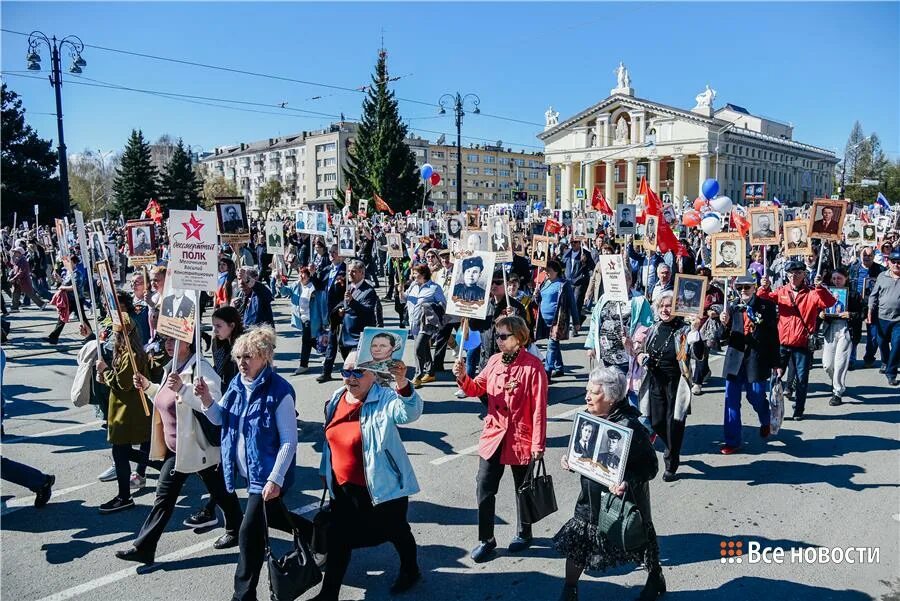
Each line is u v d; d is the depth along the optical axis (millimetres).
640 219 15117
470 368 8938
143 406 5637
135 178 63469
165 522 4715
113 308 5441
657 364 6148
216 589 4453
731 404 6883
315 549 4410
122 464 5660
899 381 9555
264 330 4309
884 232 16078
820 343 8898
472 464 6672
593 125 83875
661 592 4254
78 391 6320
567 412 8406
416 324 9805
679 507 5656
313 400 9078
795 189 96312
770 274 12602
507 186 124875
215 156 133000
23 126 49969
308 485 6199
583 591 4410
